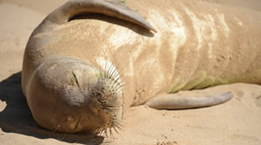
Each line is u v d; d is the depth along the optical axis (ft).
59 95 57.36
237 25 90.68
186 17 84.48
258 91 87.51
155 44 77.15
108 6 70.59
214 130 68.39
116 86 55.72
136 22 73.56
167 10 82.84
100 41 69.46
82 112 55.93
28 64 66.85
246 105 80.02
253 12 96.68
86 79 57.16
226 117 74.08
